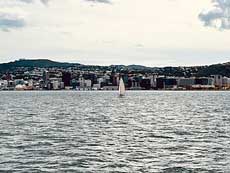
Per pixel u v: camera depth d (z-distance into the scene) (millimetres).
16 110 112688
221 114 96688
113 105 145125
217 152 40969
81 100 192000
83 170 33344
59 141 48969
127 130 61688
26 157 38438
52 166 34781
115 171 32969
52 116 90625
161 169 33500
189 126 67938
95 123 73562
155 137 53031
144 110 114875
